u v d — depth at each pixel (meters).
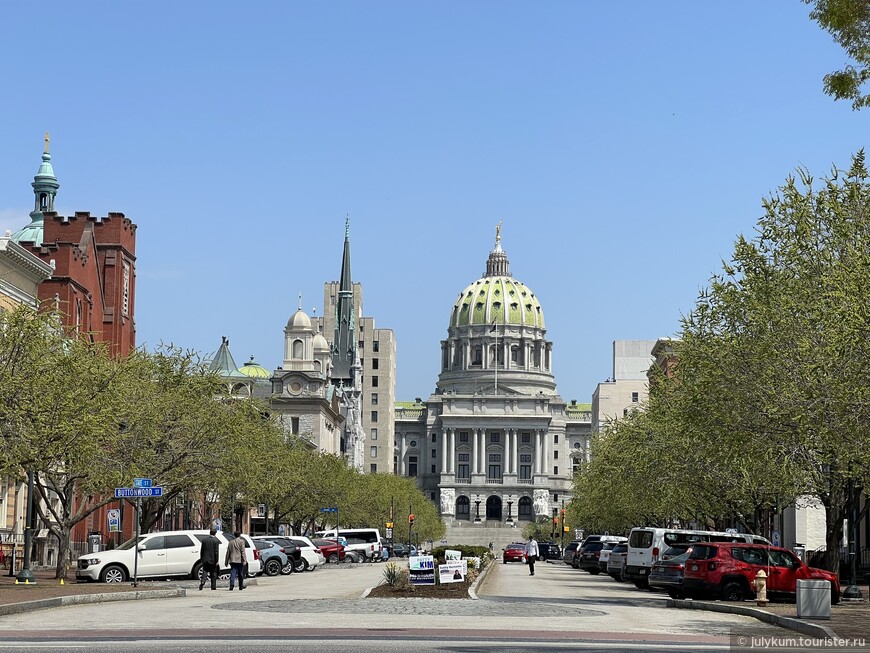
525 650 24.59
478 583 52.34
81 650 23.27
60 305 80.31
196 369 68.69
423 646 25.05
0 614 33.34
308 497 114.81
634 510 92.50
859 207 43.47
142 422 60.41
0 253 65.81
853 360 38.53
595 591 57.41
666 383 68.94
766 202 46.78
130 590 44.88
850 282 39.91
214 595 46.53
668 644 27.08
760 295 46.19
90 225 88.81
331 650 23.83
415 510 199.50
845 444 41.12
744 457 49.44
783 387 43.69
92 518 84.38
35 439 45.97
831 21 26.64
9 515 71.00
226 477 66.81
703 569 44.62
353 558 112.00
